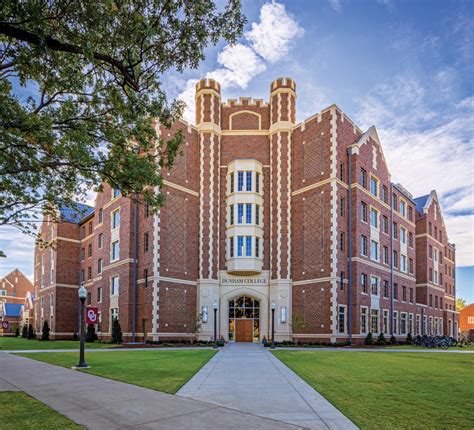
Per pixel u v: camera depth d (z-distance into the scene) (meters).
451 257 58.72
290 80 34.81
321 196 30.86
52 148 10.89
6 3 7.28
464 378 12.27
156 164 12.65
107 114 11.60
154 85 10.83
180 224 31.77
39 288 53.62
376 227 34.88
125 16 9.05
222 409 8.18
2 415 7.82
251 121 35.47
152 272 29.58
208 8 9.50
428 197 51.34
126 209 32.66
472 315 76.81
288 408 8.26
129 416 7.69
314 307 30.00
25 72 9.11
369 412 7.89
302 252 31.61
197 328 31.23
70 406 8.56
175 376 12.35
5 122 9.47
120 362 16.33
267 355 20.14
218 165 34.44
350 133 32.94
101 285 37.72
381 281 34.47
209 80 35.06
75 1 8.35
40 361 17.56
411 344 35.09
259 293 32.66
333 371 13.80
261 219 33.66
